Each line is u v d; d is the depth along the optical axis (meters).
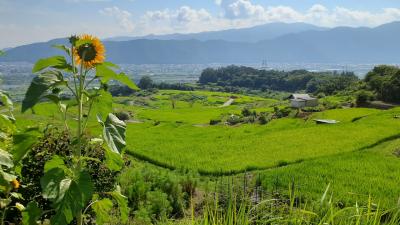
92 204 4.00
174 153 34.34
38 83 3.29
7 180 3.99
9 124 4.18
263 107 98.81
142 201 12.82
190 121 76.56
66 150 6.53
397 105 70.38
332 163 26.59
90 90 3.66
